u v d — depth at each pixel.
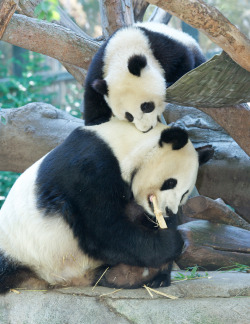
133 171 5.72
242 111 7.78
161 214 5.62
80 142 5.91
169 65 8.44
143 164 5.75
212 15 4.84
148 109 7.71
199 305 5.34
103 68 8.27
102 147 5.68
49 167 6.03
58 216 5.84
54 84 23.05
